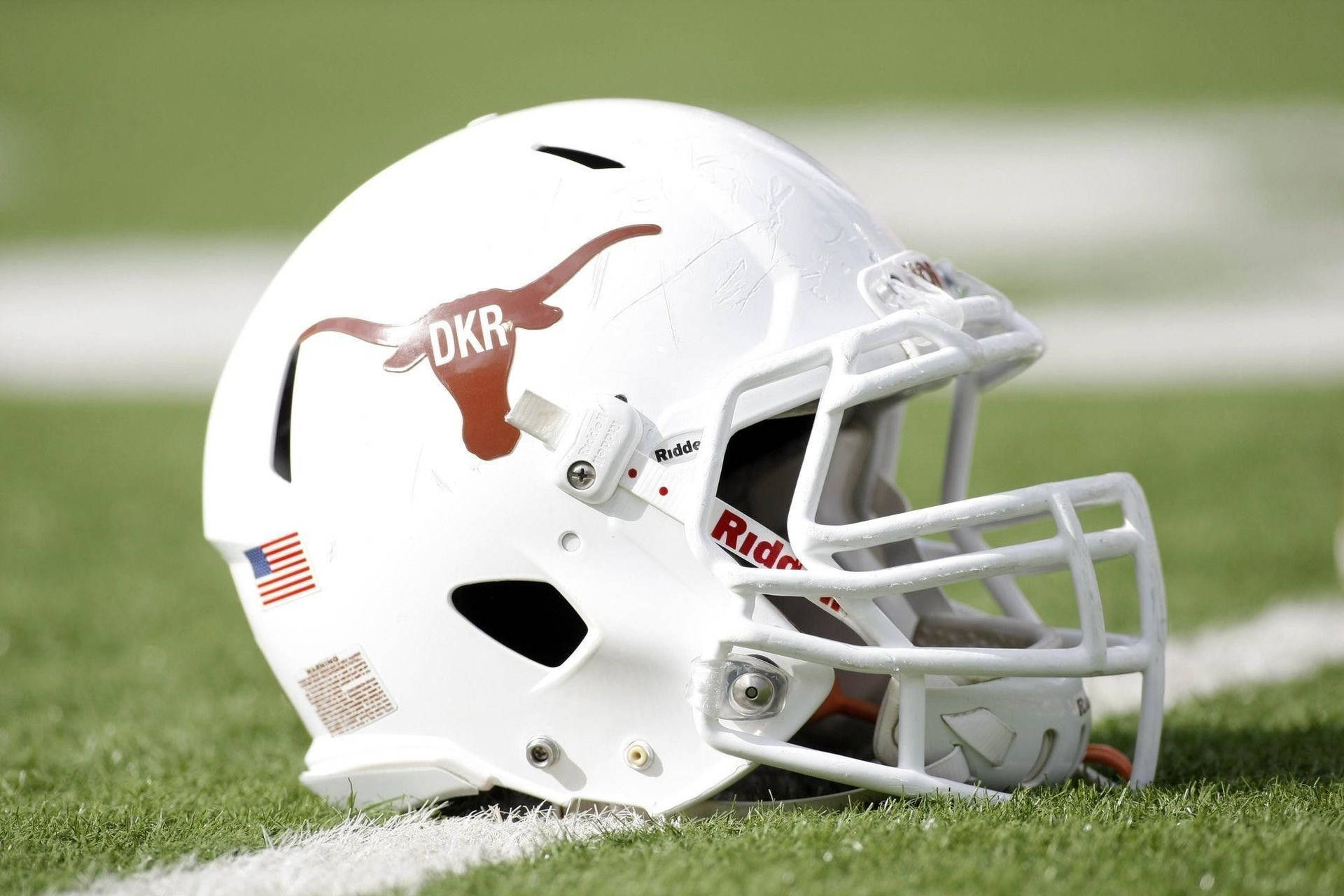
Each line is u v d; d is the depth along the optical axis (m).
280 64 117.06
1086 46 106.12
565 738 9.51
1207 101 85.88
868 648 8.90
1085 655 9.12
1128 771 10.88
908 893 7.65
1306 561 21.89
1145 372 43.75
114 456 36.03
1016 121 84.56
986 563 9.00
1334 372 41.91
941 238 63.16
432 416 9.41
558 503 9.25
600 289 9.35
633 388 9.21
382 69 114.44
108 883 8.88
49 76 114.31
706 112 10.48
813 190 10.02
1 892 8.70
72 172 87.31
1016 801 9.20
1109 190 68.81
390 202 10.14
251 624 10.48
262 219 74.69
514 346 9.32
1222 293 53.44
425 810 9.87
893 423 11.68
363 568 9.63
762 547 9.18
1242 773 10.84
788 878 7.89
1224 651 17.27
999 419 36.50
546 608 9.71
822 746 10.52
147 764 12.85
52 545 26.33
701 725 8.98
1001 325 10.34
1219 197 66.25
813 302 9.45
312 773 10.30
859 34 117.38
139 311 60.06
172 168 87.25
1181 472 28.94
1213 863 8.05
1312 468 28.69
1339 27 105.19
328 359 9.76
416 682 9.70
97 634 19.88
